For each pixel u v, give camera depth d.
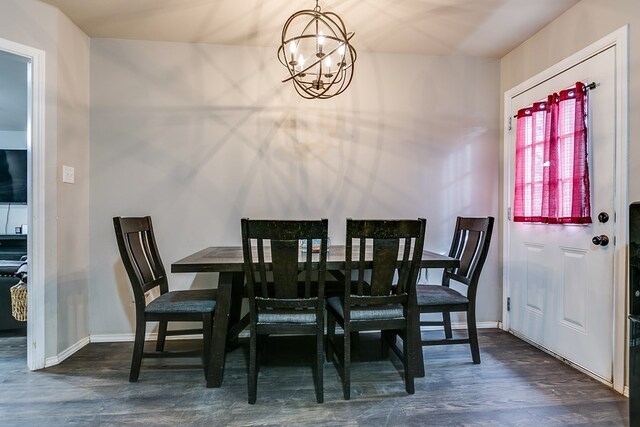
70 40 2.23
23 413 1.56
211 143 2.54
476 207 2.74
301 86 1.93
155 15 2.17
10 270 2.57
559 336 2.14
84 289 2.38
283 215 2.59
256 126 2.57
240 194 2.56
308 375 1.92
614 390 1.76
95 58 2.44
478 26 2.29
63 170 2.17
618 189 1.76
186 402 1.65
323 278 1.62
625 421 1.51
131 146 2.47
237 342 2.40
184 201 2.52
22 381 1.86
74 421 1.50
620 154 1.75
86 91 2.41
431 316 2.71
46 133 2.05
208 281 2.54
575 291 2.02
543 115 2.25
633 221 1.42
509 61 2.67
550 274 2.22
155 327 2.50
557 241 2.16
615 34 1.77
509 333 2.60
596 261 1.88
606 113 1.83
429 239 2.71
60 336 2.14
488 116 2.76
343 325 1.73
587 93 1.94
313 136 2.61
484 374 1.94
